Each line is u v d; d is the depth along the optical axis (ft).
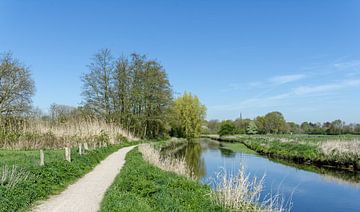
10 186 36.19
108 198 35.14
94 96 174.50
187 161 108.78
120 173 56.54
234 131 314.35
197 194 39.70
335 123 278.67
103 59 175.83
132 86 185.68
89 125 125.59
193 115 251.19
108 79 176.96
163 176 49.16
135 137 180.96
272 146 141.59
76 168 58.03
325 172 85.20
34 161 58.23
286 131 321.93
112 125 148.66
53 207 34.99
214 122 412.57
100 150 93.76
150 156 81.35
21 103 148.05
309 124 340.80
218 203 36.11
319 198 57.31
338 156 93.91
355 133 260.83
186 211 32.71
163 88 191.21
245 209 35.22
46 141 98.53
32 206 35.29
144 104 189.37
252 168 92.84
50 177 46.24
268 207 38.32
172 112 199.00
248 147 182.50
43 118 136.26
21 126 109.91
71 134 108.17
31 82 153.58
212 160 112.27
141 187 40.52
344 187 66.18
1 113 142.31
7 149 92.79
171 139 215.31
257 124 337.11
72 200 38.29
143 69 188.03
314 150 106.83
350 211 49.88
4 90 146.92
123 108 186.50
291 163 104.88
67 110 190.80
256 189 39.42
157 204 34.83
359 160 86.89
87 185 48.03
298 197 57.82
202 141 263.90
